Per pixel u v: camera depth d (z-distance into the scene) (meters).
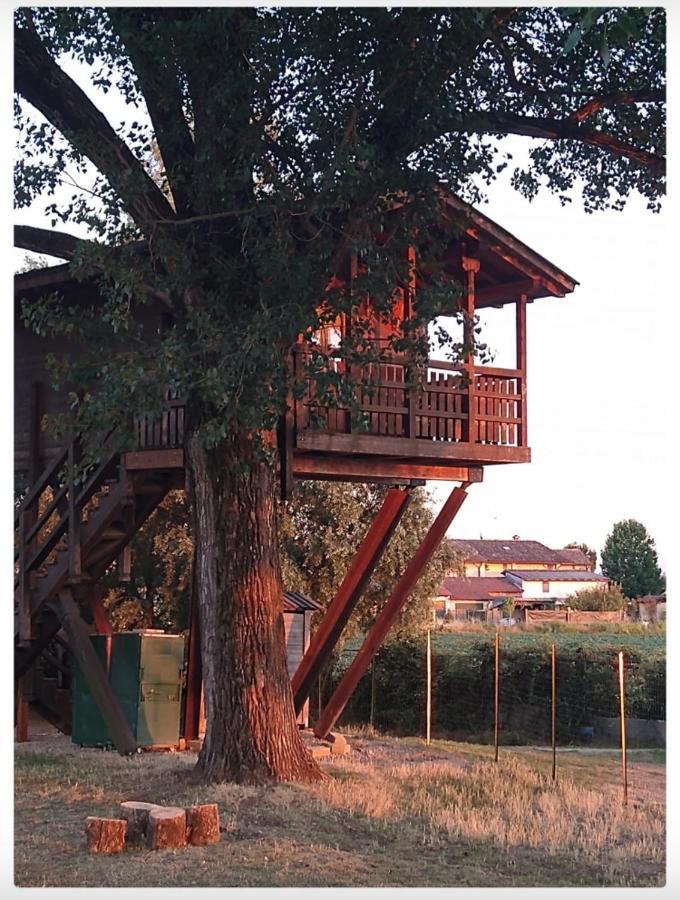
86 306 16.28
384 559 24.42
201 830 10.26
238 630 12.88
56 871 9.36
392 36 11.22
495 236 15.92
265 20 11.00
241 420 10.73
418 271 12.51
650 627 36.62
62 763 14.34
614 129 13.82
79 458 15.56
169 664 16.19
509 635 28.89
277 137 11.62
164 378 10.27
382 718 24.27
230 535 12.91
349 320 12.55
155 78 11.48
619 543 62.25
